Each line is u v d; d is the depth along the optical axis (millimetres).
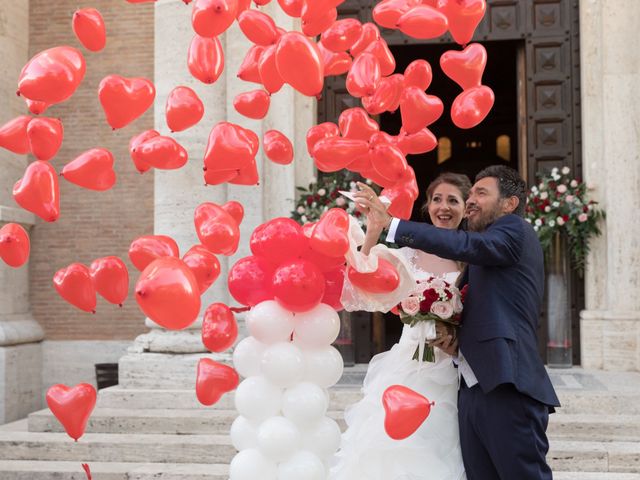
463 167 16344
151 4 9516
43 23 9609
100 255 9453
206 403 3086
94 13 3244
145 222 9422
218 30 3061
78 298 3312
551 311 7965
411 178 3355
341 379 7207
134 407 6668
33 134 3186
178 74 7578
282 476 2805
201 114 3434
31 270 9469
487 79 15688
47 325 9414
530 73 8461
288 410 2838
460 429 3207
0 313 8773
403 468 3238
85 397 3266
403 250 3598
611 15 8062
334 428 2934
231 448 5762
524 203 3324
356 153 3186
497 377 2969
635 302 7871
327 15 3291
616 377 7242
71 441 5938
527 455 2969
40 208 3236
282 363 2807
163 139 3369
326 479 2961
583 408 6070
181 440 5906
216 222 3115
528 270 3102
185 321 2684
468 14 3166
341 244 2709
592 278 8039
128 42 9539
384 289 2838
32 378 9023
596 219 7941
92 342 9312
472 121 3311
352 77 3199
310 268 2789
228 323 3098
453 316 3244
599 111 8164
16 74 9094
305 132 8547
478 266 3182
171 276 2627
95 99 9547
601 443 5574
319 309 2938
